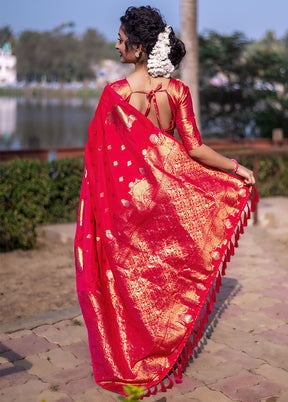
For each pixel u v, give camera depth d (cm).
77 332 354
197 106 669
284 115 1638
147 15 263
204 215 279
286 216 702
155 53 265
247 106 1630
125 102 268
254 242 604
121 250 275
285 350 322
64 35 11669
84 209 292
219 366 302
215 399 266
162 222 273
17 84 11681
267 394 270
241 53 1579
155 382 275
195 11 648
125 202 272
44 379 289
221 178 283
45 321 373
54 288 473
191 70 658
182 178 274
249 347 326
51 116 4753
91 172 285
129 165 272
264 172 887
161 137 270
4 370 300
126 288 275
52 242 644
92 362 283
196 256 278
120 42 272
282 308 392
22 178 649
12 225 618
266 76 1608
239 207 285
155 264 274
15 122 3831
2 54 11425
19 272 525
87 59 11862
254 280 460
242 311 386
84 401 265
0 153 844
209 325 361
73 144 2288
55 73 11825
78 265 291
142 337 275
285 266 505
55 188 695
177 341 278
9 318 400
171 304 278
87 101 9412
